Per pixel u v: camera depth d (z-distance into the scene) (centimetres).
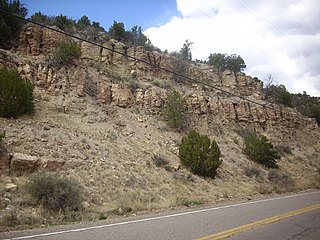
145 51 3450
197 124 2964
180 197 1444
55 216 947
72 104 2131
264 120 3869
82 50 2862
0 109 1619
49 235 708
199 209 1231
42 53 2456
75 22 3653
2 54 1994
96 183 1377
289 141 4044
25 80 1861
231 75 4500
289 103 5069
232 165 2528
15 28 2484
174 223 901
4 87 1655
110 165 1617
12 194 1053
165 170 1877
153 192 1478
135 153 1933
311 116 5341
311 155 4000
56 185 1063
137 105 2673
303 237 777
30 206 991
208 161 2045
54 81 2191
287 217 1065
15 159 1254
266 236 771
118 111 2442
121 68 3111
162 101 2830
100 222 895
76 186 1159
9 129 1500
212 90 3862
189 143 2102
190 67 4031
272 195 1958
